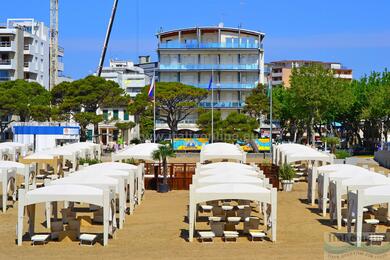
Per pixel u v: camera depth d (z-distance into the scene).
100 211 26.61
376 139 82.25
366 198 21.81
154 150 39.44
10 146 51.38
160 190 39.22
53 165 41.84
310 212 30.48
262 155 67.62
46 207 25.55
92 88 70.88
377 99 72.50
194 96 76.06
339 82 75.75
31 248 21.52
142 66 144.75
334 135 95.44
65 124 68.56
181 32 100.12
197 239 23.27
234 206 28.27
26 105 71.69
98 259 19.66
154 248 21.53
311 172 33.41
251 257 19.84
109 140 92.38
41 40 100.88
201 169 31.52
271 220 23.22
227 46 96.38
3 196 29.52
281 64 172.50
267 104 83.19
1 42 90.62
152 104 75.38
